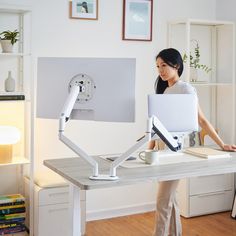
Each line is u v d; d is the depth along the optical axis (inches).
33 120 137.2
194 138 170.1
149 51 169.3
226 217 164.9
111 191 166.1
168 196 117.3
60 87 94.9
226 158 111.2
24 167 148.9
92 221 161.2
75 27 154.8
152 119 93.6
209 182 166.4
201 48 181.9
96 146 161.9
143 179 89.5
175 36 175.0
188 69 161.0
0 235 133.4
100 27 159.2
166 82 129.3
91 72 93.4
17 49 145.6
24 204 136.1
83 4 155.2
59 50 152.9
